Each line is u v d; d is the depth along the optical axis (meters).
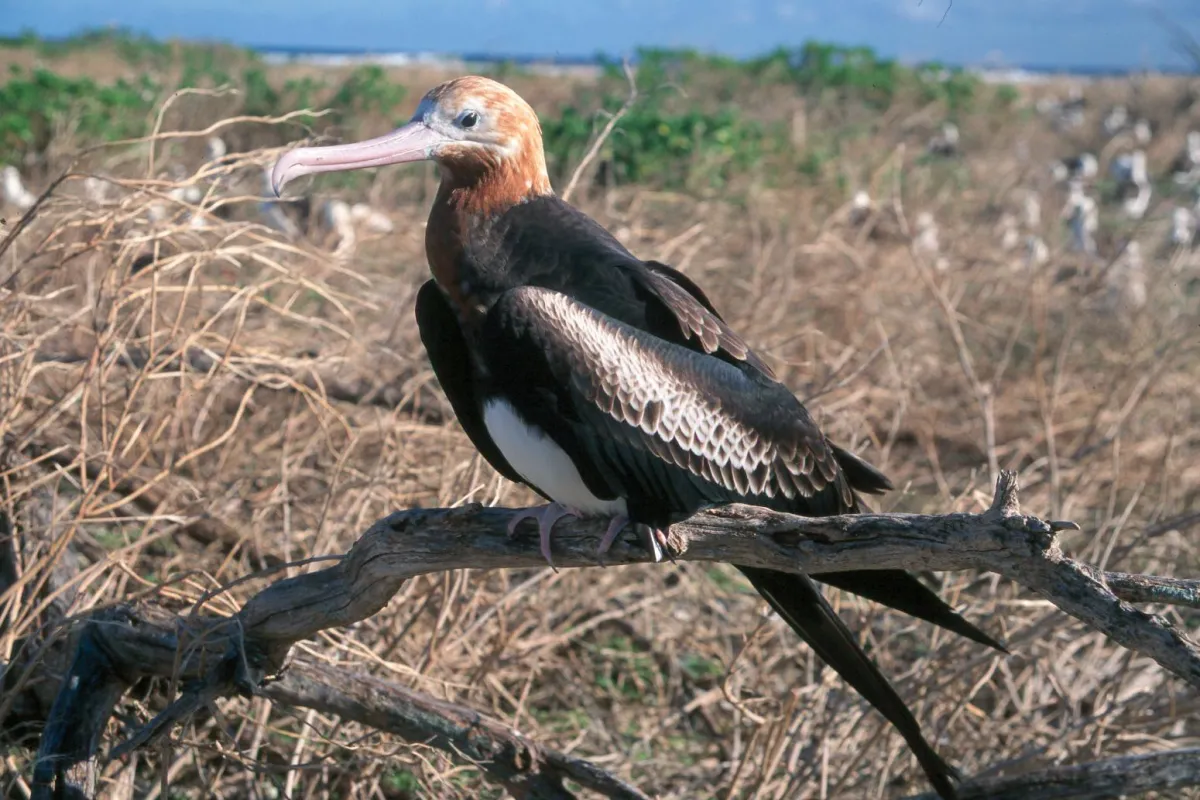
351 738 4.59
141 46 20.44
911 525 3.01
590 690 5.56
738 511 3.33
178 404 4.79
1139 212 15.34
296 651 4.31
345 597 3.74
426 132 3.60
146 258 5.62
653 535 3.45
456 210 3.65
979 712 4.86
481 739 3.98
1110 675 5.24
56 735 3.88
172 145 7.81
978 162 15.95
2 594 4.27
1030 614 5.30
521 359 3.40
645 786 5.02
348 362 6.16
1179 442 7.27
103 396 4.59
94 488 4.27
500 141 3.62
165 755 3.85
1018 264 10.20
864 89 19.11
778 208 10.56
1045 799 3.93
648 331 3.62
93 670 4.00
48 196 4.54
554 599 5.72
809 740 4.88
